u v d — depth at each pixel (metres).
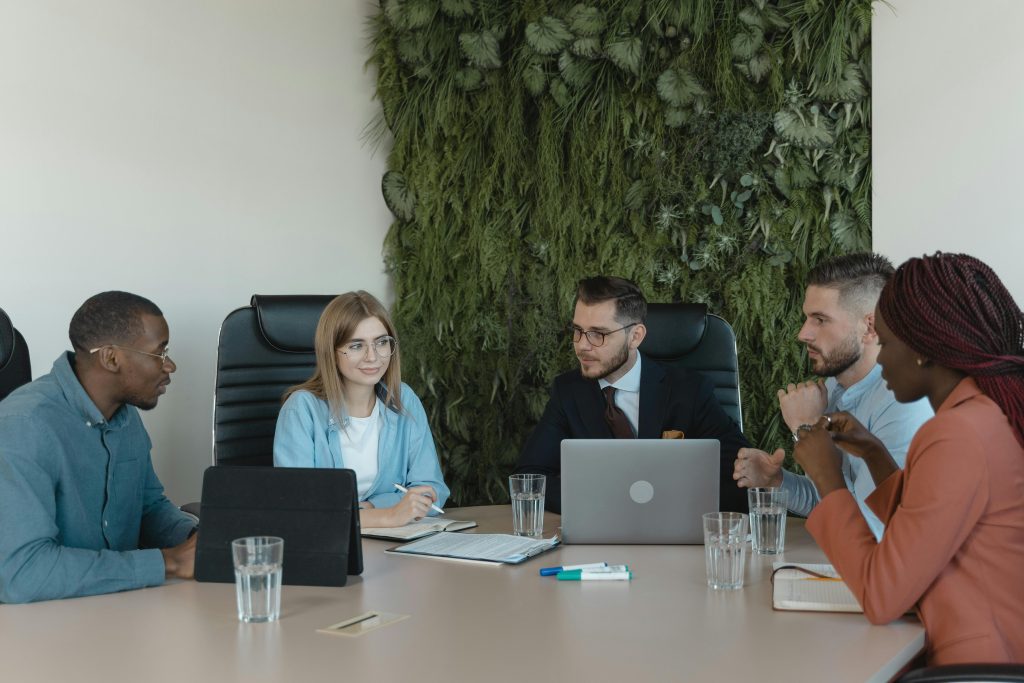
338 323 2.38
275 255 3.68
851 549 1.48
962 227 2.92
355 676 1.21
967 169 2.90
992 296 1.44
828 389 2.33
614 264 3.61
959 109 2.91
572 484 2.00
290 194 3.74
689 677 1.21
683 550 1.95
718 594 1.61
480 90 3.87
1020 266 2.82
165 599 1.59
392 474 2.46
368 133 4.07
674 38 3.47
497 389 3.91
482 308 3.93
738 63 3.30
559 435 2.70
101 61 3.08
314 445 2.37
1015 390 1.42
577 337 2.67
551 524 2.27
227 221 3.50
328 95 3.89
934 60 2.95
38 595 1.57
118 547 1.94
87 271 3.05
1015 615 1.38
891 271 2.16
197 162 3.39
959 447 1.38
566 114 3.67
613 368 2.65
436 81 3.92
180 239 3.34
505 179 3.81
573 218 3.67
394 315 4.11
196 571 1.71
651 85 3.52
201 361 3.42
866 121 3.11
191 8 3.36
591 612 1.50
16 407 1.74
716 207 3.40
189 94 3.36
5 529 1.59
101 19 3.07
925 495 1.39
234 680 1.19
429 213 3.96
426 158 3.97
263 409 2.76
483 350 3.92
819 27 3.14
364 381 2.39
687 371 2.73
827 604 1.51
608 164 3.61
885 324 1.51
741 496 2.47
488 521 2.31
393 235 4.12
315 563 1.67
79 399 1.82
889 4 3.01
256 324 2.78
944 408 1.45
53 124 2.95
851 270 2.15
